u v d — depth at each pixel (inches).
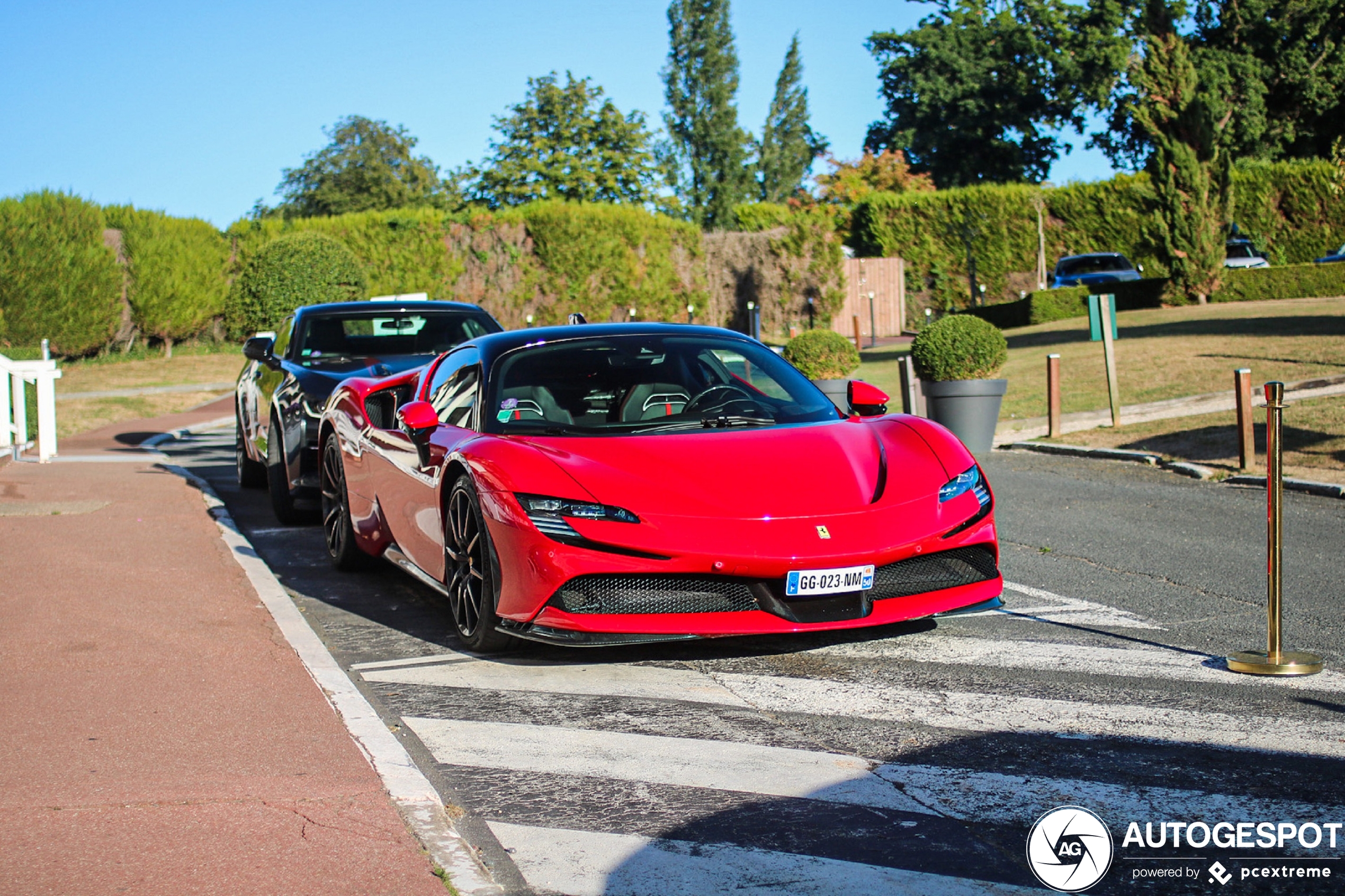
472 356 232.1
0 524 321.4
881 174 1968.5
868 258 1471.5
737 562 168.1
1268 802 126.1
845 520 175.5
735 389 221.6
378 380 274.1
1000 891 106.9
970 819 123.3
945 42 1972.2
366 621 226.1
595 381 217.5
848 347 492.7
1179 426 459.8
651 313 1294.3
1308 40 1653.5
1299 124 1729.8
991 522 188.1
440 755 145.5
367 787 131.2
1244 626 201.3
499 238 1262.3
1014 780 134.0
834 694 168.2
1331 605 213.3
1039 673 176.4
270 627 211.0
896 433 205.9
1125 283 1037.2
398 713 163.6
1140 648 189.0
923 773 136.9
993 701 163.3
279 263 1044.5
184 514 343.6
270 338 373.1
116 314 1065.5
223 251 1207.6
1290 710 156.0
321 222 1240.8
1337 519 296.0
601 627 170.6
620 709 163.8
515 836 120.3
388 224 1245.1
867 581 172.6
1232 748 142.3
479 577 191.9
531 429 205.2
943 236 1430.9
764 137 3243.1
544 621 173.9
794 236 1323.8
